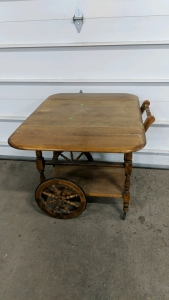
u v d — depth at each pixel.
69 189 1.46
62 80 1.73
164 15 1.41
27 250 1.34
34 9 1.49
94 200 1.68
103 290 1.12
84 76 1.70
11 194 1.79
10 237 1.43
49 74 1.73
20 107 1.92
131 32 1.49
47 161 1.39
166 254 1.28
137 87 1.68
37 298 1.11
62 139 1.11
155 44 1.49
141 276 1.17
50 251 1.33
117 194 1.40
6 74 1.78
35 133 1.18
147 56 1.55
